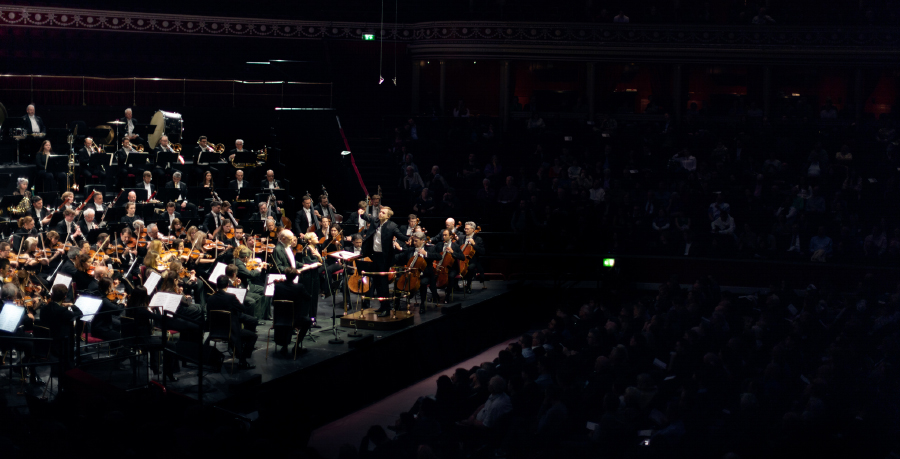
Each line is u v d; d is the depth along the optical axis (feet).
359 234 55.21
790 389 36.04
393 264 53.98
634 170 82.17
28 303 40.19
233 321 40.70
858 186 79.36
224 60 93.30
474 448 33.55
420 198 75.87
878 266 70.54
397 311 53.42
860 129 88.84
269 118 82.23
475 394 36.58
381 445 30.27
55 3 87.51
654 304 53.88
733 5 95.71
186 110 80.69
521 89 99.30
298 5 95.35
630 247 75.15
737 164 82.28
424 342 52.85
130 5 89.86
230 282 44.01
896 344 39.50
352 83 95.50
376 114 94.79
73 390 34.12
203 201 64.90
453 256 56.80
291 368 42.24
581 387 36.19
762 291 72.64
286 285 43.27
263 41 94.17
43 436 26.94
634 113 95.09
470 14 94.94
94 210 55.67
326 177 81.51
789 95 97.14
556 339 45.78
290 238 47.80
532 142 87.51
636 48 94.02
